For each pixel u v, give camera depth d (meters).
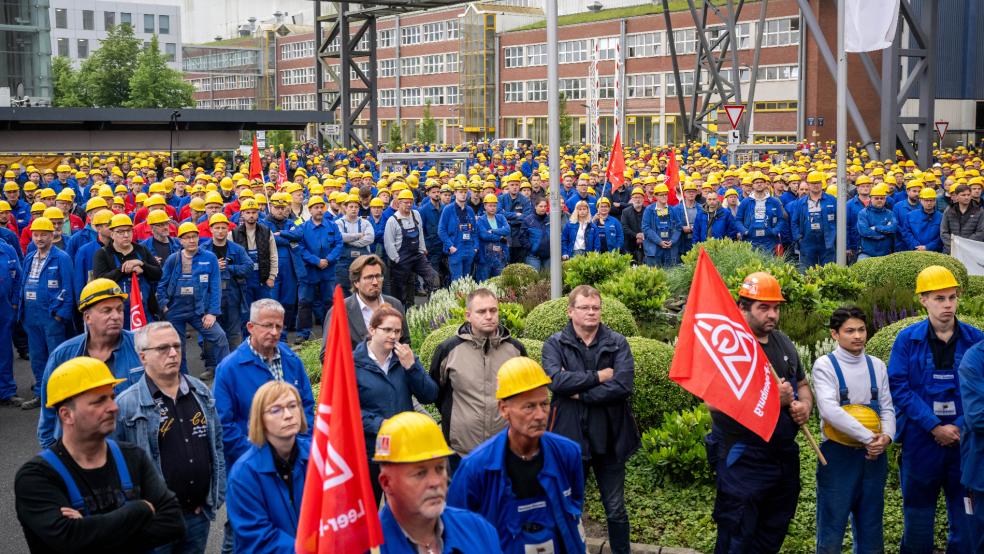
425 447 4.37
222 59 134.88
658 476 9.20
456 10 101.12
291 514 5.43
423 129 92.31
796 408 6.63
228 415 7.04
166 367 6.33
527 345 10.01
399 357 7.23
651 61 83.00
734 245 15.49
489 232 18.91
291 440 5.46
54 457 5.26
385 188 21.55
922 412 7.13
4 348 12.98
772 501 6.78
